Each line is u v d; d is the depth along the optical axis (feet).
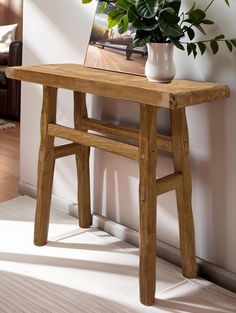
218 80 5.43
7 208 7.81
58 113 7.61
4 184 8.92
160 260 6.34
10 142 11.61
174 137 5.53
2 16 15.94
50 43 7.54
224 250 5.75
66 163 7.68
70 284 5.65
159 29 4.98
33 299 5.33
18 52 12.78
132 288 5.61
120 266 6.09
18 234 6.87
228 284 5.67
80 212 7.13
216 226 5.78
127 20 5.23
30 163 8.34
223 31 5.29
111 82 5.05
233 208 5.57
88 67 6.35
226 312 5.20
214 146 5.62
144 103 4.72
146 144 5.01
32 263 6.08
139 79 5.37
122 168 6.77
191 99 4.66
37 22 7.71
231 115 5.39
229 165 5.52
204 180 5.80
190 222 5.71
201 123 5.69
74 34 7.09
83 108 6.64
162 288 5.65
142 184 5.12
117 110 6.64
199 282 5.82
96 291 5.52
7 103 13.56
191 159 5.89
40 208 6.47
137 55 5.77
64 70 5.95
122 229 6.82
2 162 10.12
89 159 7.23
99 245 6.65
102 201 7.20
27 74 5.89
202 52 5.26
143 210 5.15
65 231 7.04
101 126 6.40
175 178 5.47
